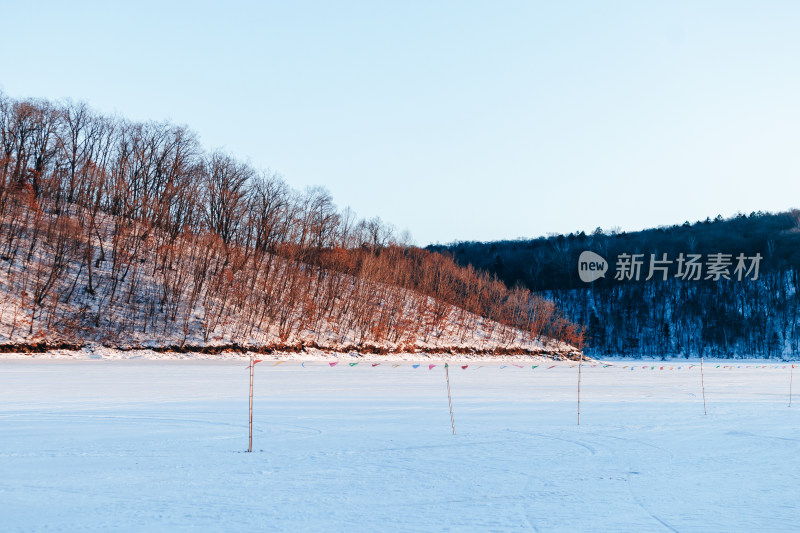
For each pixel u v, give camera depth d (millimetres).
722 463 14922
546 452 16062
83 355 48844
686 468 14266
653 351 117938
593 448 16797
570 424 21625
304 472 13234
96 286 60250
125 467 13500
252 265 78250
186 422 20391
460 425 20938
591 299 138625
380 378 43438
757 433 19938
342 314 75750
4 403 24094
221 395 28812
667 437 18922
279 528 9203
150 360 49938
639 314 129750
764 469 14242
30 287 55594
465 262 162250
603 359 105125
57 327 51750
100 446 15938
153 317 58281
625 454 15977
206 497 11000
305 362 57156
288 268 75188
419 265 104625
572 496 11469
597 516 10109
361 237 94250
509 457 15305
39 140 75062
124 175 72750
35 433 17703
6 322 49562
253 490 11570
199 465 13812
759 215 178625
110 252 67938
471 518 9883
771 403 30359
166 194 73438
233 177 81688
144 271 66375
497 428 20359
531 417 23469
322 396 29828
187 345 55406
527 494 11578
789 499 11438
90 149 77688
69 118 76500
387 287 86062
